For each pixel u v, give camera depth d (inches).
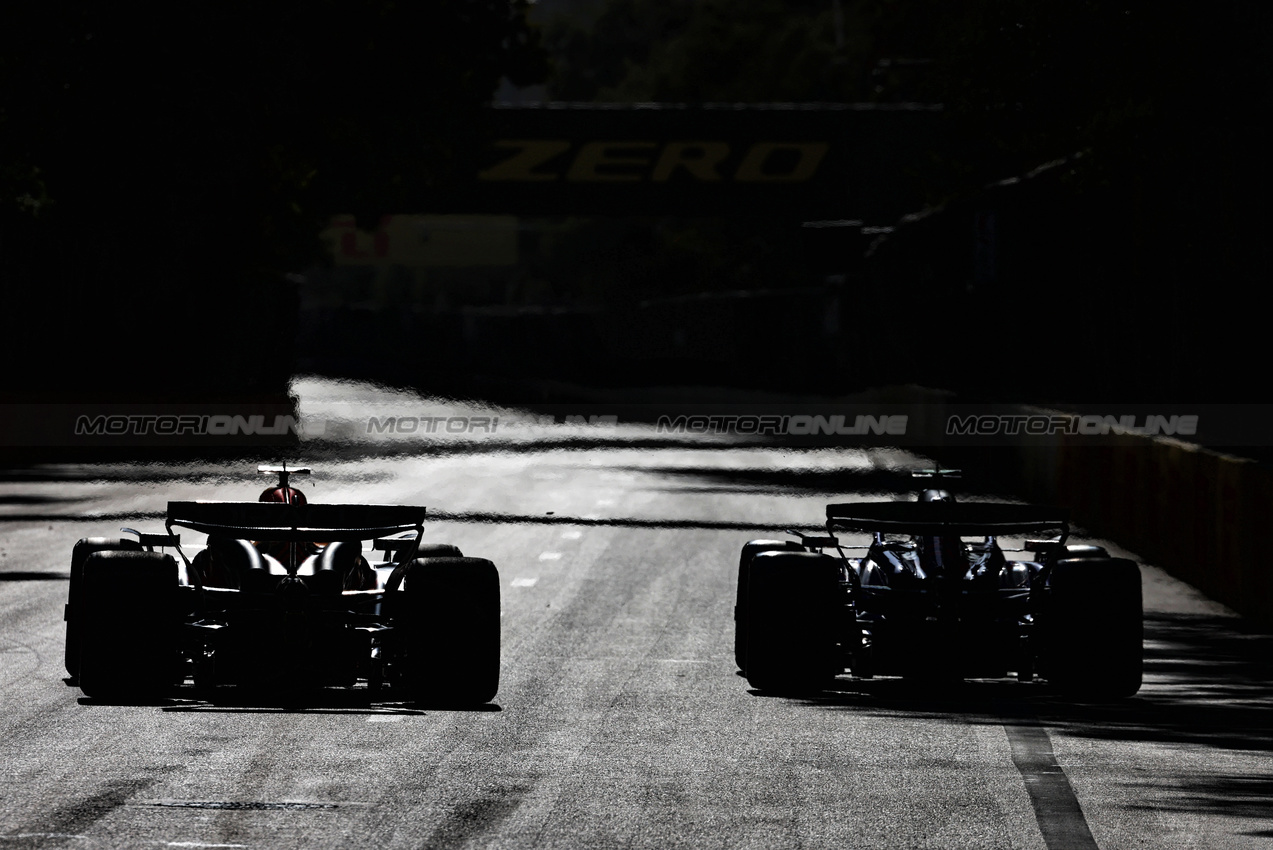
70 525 3545.8
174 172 6919.3
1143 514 3218.5
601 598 2571.4
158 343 7052.2
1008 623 1766.7
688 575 2861.7
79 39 6702.8
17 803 1266.0
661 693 1791.3
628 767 1423.5
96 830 1187.9
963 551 1831.9
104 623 1646.2
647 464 5807.1
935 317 7539.4
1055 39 4055.1
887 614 1779.0
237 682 1713.8
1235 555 2591.0
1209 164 4101.9
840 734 1581.0
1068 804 1309.1
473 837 1184.8
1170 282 4313.5
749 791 1341.0
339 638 1653.5
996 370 6407.5
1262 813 1291.8
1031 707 1738.4
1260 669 2042.3
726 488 4805.6
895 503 1788.9
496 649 1690.5
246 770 1382.9
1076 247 5246.1
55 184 7032.5
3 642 2087.8
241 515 1668.3
